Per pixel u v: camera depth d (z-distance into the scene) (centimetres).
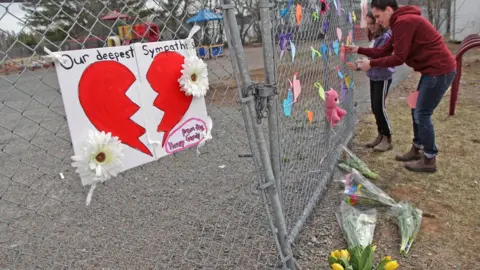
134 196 377
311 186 345
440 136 500
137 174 427
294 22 262
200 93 190
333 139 410
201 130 200
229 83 303
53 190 403
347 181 351
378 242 281
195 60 186
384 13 373
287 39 252
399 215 305
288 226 271
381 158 439
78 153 148
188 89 184
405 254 265
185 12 188
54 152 509
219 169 430
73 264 274
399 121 575
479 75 878
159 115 177
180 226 318
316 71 337
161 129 179
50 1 141
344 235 288
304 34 291
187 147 194
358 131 543
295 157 362
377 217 311
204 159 457
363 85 888
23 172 461
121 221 333
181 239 298
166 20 179
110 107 157
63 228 327
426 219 308
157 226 320
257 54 717
